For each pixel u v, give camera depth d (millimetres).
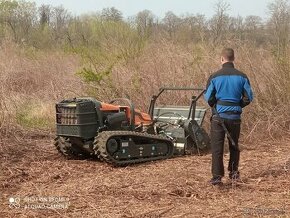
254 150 9164
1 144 8961
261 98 11008
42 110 11891
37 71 15867
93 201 5926
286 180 6836
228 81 6477
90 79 11828
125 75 12031
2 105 10852
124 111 8430
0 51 17047
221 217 5336
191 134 8680
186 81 11516
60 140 8352
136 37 13977
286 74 11172
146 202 5895
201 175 7121
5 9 27609
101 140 7645
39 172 7414
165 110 9234
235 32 13422
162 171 7398
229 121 6480
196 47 12695
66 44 19078
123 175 7168
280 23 12922
